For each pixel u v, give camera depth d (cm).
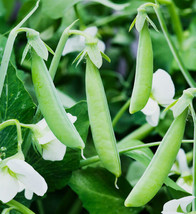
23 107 56
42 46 50
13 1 93
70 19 79
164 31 59
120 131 73
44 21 70
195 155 51
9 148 56
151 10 80
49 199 75
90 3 88
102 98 51
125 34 92
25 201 58
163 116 68
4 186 49
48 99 50
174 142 50
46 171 58
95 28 72
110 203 61
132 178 68
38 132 52
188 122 71
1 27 74
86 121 57
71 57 83
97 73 51
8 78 55
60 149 52
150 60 51
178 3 83
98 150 50
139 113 70
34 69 50
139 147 56
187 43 76
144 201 49
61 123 50
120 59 93
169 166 50
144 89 51
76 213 70
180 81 76
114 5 70
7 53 51
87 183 62
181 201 51
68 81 86
